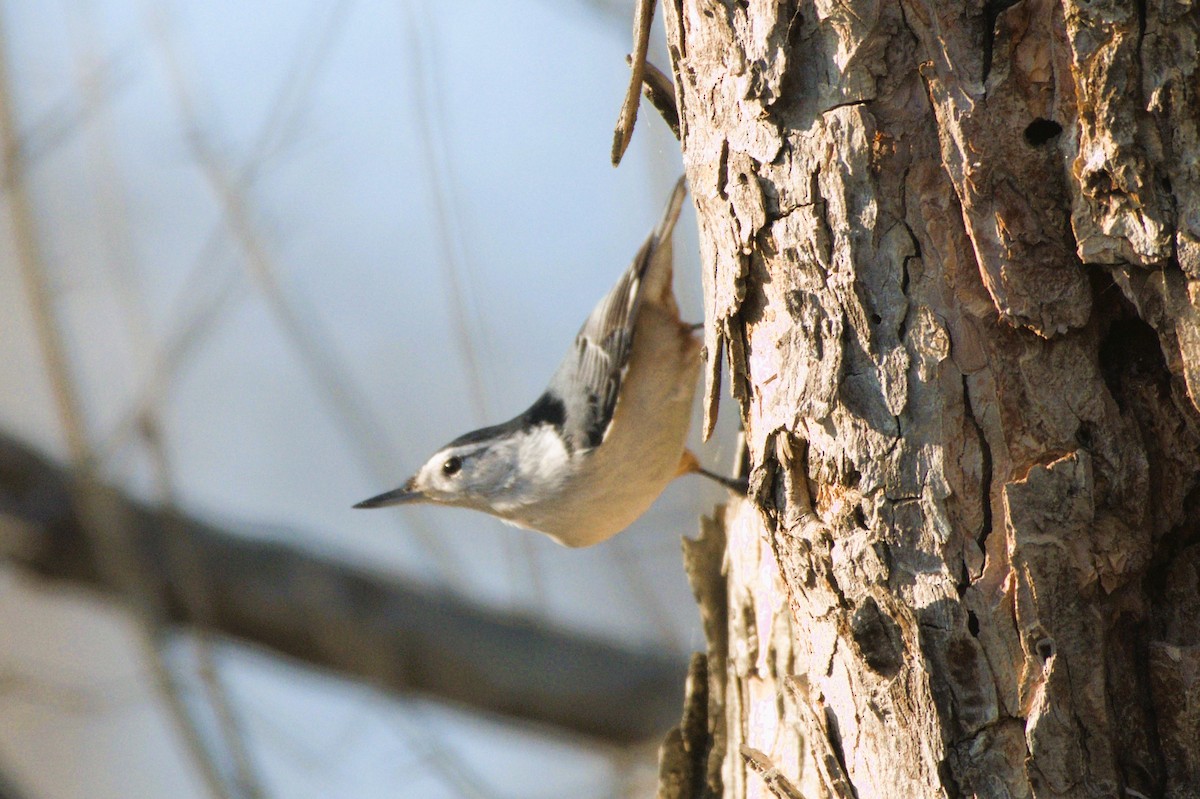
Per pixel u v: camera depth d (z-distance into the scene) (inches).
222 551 451.8
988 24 175.8
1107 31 165.9
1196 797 177.6
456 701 449.7
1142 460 177.5
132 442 409.4
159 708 432.5
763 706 243.8
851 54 181.2
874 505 185.3
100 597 466.6
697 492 414.3
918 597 182.5
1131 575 178.5
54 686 457.4
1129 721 180.4
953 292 179.9
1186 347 168.4
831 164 184.7
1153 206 166.7
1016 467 178.5
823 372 190.1
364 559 483.2
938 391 181.0
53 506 456.4
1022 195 174.6
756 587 251.9
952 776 181.2
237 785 358.6
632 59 251.0
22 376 531.2
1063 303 175.2
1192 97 164.2
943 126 177.5
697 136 209.3
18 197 398.9
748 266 200.2
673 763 281.6
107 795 549.3
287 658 452.1
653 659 459.8
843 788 195.2
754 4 191.5
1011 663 178.2
